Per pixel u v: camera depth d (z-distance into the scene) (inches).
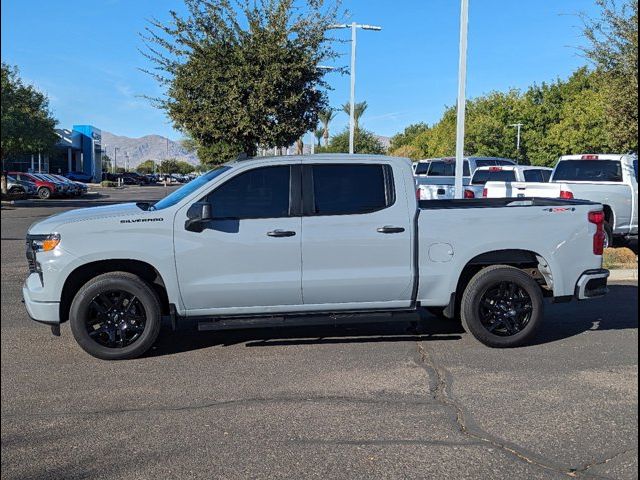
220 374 220.5
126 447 162.6
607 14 524.4
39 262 231.9
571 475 147.0
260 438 167.3
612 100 537.3
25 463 154.2
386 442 164.6
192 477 146.6
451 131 2062.0
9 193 1401.3
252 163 242.1
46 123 1373.0
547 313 317.7
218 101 514.6
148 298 234.8
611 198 478.9
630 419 179.0
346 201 243.1
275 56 506.3
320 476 146.5
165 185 2800.2
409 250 243.9
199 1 512.4
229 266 235.9
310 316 244.1
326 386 207.8
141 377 217.8
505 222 248.5
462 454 157.5
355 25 970.7
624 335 273.3
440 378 215.6
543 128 1913.1
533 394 199.6
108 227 231.6
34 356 242.1
